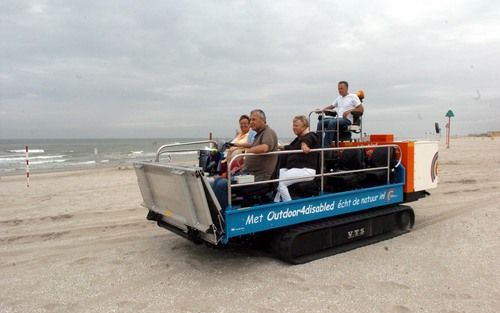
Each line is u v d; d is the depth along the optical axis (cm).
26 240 635
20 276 475
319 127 654
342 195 548
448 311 367
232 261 512
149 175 522
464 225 666
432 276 450
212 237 440
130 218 775
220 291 418
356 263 495
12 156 3788
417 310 369
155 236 642
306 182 539
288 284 433
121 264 509
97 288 433
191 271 479
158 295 412
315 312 368
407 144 626
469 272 461
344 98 721
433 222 696
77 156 3719
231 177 470
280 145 616
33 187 1222
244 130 740
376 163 615
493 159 1831
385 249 550
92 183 1305
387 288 419
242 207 473
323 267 483
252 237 518
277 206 479
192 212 450
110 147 6775
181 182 441
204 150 655
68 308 386
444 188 1044
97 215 806
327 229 530
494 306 376
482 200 878
